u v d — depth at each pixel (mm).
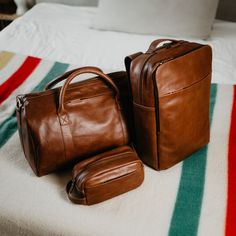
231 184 805
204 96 840
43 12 1825
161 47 820
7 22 2262
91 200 749
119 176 746
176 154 841
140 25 1524
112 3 1540
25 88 1192
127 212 745
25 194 794
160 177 838
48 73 1267
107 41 1520
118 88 881
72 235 713
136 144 894
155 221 721
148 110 772
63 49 1477
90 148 839
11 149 934
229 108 1072
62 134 797
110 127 849
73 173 770
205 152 914
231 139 954
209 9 1443
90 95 837
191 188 801
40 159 797
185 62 769
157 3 1472
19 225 751
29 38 1569
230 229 696
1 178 838
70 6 1896
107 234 699
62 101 779
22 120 802
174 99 766
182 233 693
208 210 742
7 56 1363
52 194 795
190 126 830
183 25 1473
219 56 1374
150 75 732
